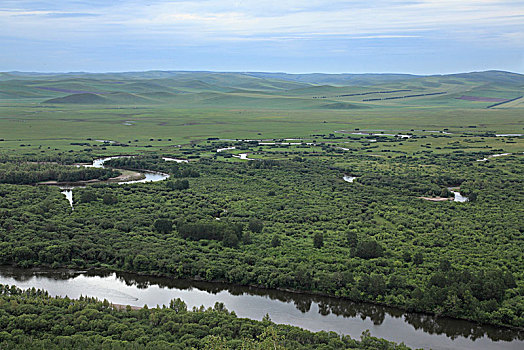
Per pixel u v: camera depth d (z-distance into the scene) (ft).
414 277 444.96
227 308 412.16
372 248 492.95
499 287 406.00
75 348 320.50
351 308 413.59
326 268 465.06
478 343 366.63
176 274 469.57
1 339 332.60
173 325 354.74
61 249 502.79
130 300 427.74
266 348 309.63
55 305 390.01
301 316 401.08
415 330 382.42
